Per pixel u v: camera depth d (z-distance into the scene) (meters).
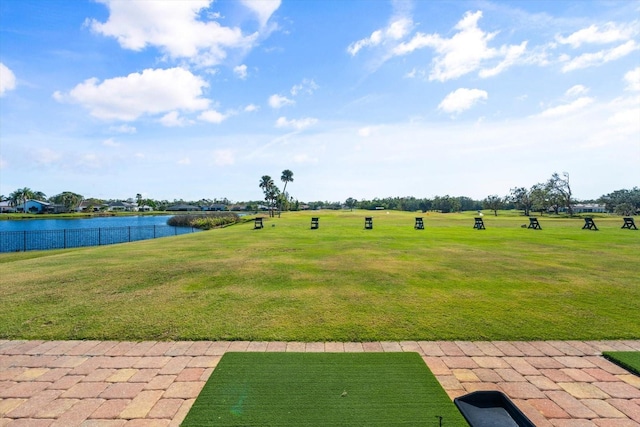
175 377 3.17
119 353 3.67
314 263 8.96
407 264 8.82
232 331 4.22
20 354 3.65
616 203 65.06
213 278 7.17
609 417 2.62
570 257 10.05
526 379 3.18
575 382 3.13
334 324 4.46
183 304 5.33
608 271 7.95
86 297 5.73
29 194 83.50
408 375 3.16
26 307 5.19
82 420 2.54
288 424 2.44
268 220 36.22
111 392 2.92
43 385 3.04
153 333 4.18
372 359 3.48
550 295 5.89
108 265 8.77
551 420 2.58
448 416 2.54
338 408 2.63
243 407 2.65
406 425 2.44
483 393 2.19
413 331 4.25
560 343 3.96
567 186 54.56
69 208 79.75
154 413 2.62
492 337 4.10
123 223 47.91
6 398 2.84
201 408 2.64
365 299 5.61
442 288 6.35
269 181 66.31
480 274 7.59
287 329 4.29
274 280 6.97
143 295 5.86
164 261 9.38
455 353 3.69
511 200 66.25
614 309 5.14
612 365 3.46
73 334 4.16
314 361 3.42
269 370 3.23
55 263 9.19
